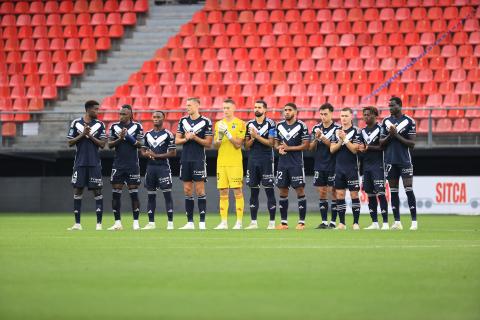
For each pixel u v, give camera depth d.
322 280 20.16
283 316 15.27
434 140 62.22
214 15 82.50
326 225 42.75
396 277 20.72
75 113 65.50
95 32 82.88
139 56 81.19
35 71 80.25
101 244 30.92
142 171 68.25
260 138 41.59
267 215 60.97
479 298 17.45
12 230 41.16
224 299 17.33
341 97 72.31
